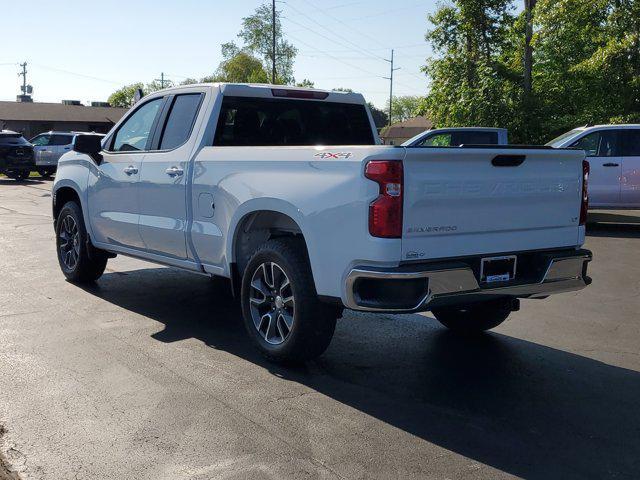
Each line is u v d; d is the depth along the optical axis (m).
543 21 22.31
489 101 23.47
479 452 3.65
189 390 4.48
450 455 3.61
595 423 4.06
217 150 5.42
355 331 6.04
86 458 3.52
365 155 4.16
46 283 7.62
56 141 28.30
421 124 83.44
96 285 7.58
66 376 4.69
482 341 5.78
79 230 7.35
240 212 5.06
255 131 6.01
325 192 4.39
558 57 24.31
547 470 3.46
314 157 4.52
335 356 5.29
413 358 5.27
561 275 4.82
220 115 5.77
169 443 3.70
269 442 3.73
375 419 4.07
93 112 62.88
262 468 3.43
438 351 5.47
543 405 4.34
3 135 26.09
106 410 4.12
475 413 4.19
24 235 11.20
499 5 25.08
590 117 21.80
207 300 6.98
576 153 4.88
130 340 5.55
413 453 3.62
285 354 4.84
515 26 24.48
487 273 4.51
